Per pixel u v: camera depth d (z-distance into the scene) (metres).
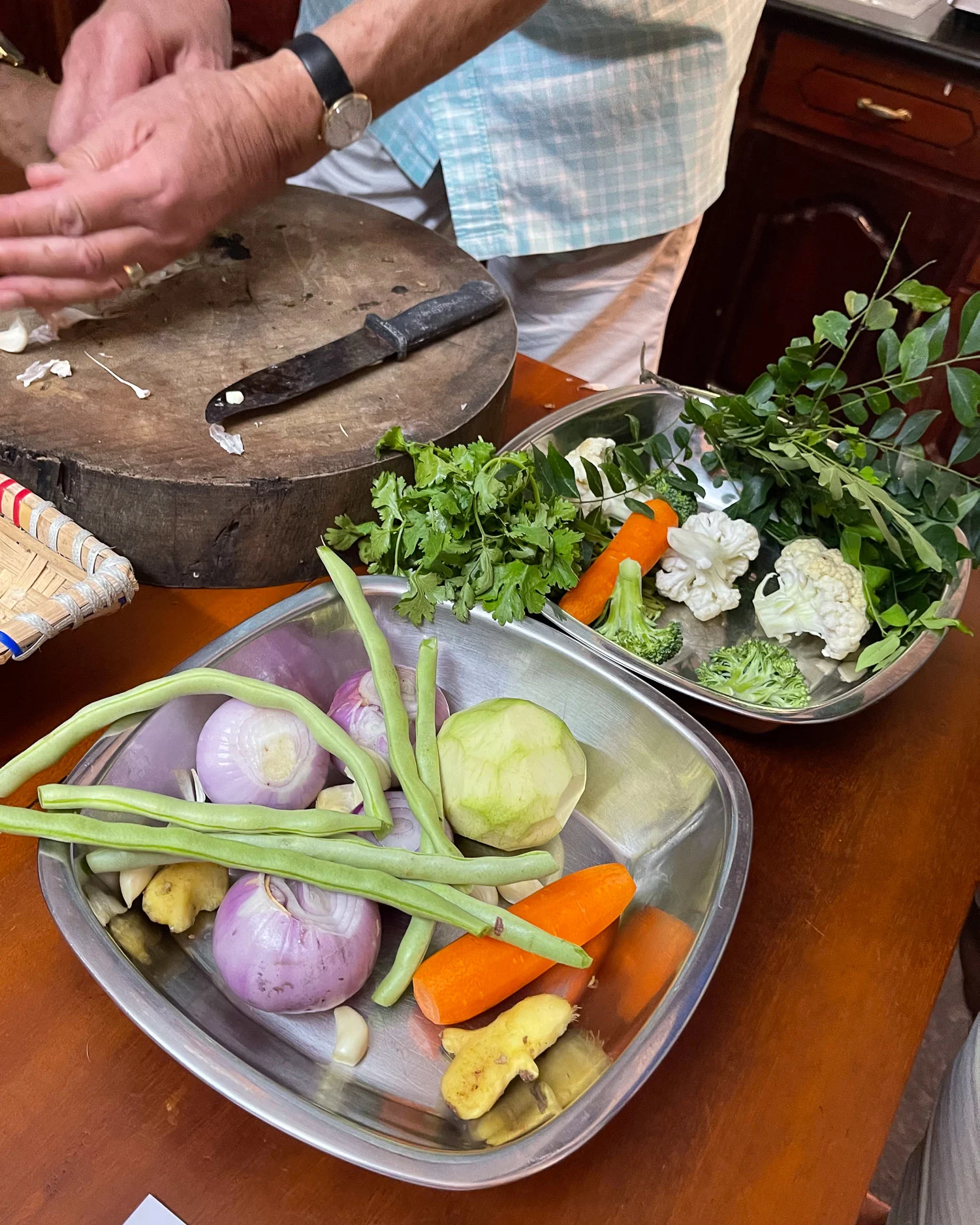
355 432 0.75
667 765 0.65
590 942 0.59
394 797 0.61
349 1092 0.50
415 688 0.66
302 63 0.75
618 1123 0.53
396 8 0.77
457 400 0.80
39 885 0.58
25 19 1.59
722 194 1.91
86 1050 0.52
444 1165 0.43
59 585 0.65
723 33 1.10
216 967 0.54
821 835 0.70
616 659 0.70
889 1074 0.57
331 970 0.50
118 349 0.78
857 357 1.97
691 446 0.99
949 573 0.82
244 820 0.54
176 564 0.73
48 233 0.70
